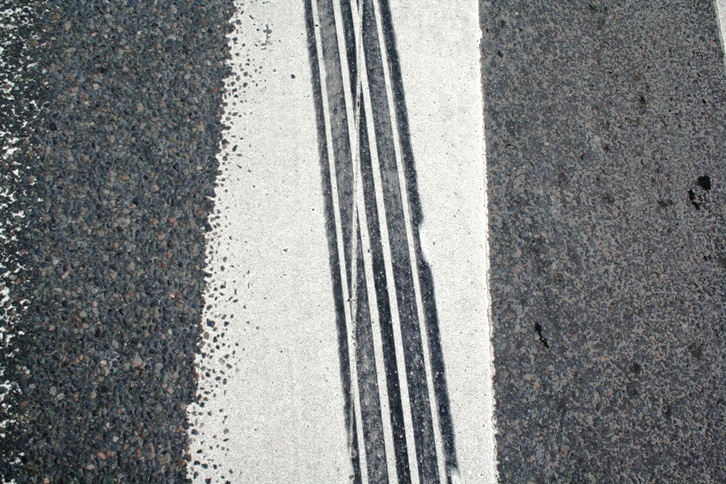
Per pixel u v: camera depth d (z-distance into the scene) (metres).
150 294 2.13
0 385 2.00
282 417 2.07
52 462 1.95
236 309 2.15
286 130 2.36
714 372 2.40
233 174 2.28
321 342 2.16
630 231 2.49
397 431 2.12
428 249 2.31
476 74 2.53
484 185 2.41
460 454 2.13
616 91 2.65
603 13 2.75
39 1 2.36
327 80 2.45
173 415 2.03
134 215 2.20
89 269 2.13
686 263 2.50
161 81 2.33
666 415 2.31
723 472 2.30
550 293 2.35
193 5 2.42
